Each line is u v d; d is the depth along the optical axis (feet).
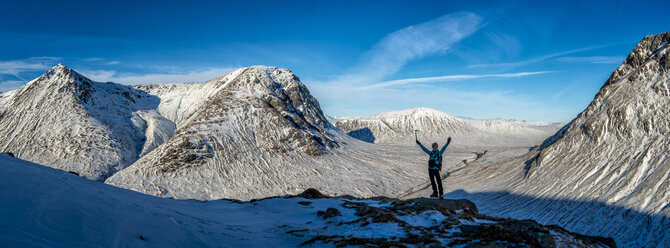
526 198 248.73
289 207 60.85
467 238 39.14
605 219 181.98
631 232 162.81
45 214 27.84
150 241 30.40
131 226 31.50
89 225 28.76
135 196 48.75
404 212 50.47
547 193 240.73
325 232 42.52
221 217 50.34
